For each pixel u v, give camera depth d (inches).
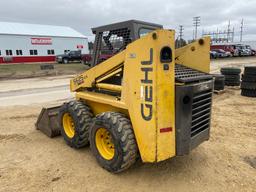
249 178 136.6
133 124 127.3
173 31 113.4
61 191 124.6
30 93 407.8
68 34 1745.8
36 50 1549.0
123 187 127.7
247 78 343.3
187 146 124.8
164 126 118.5
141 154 125.6
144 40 114.3
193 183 131.5
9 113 272.8
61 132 183.3
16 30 1540.4
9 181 133.5
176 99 119.2
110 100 142.6
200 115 134.7
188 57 153.7
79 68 932.6
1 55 1421.0
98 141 146.5
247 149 175.2
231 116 256.1
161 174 140.1
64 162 154.4
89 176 137.6
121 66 144.7
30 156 163.9
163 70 113.3
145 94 117.9
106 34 158.9
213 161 156.3
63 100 344.2
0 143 187.3
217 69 795.4
